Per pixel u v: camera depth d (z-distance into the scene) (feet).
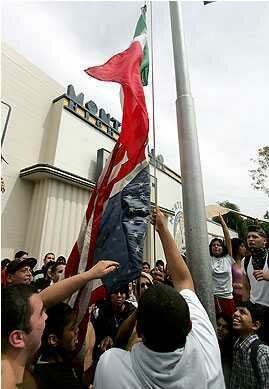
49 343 6.00
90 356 8.04
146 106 8.64
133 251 7.14
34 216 30.50
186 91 9.62
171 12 10.84
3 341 4.02
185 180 8.75
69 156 34.06
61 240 30.58
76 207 32.83
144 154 7.99
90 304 6.97
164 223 6.65
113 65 9.48
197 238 8.20
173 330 3.82
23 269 13.10
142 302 4.09
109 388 3.97
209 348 4.47
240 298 15.30
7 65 31.09
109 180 8.15
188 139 9.07
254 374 8.64
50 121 34.73
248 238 13.17
